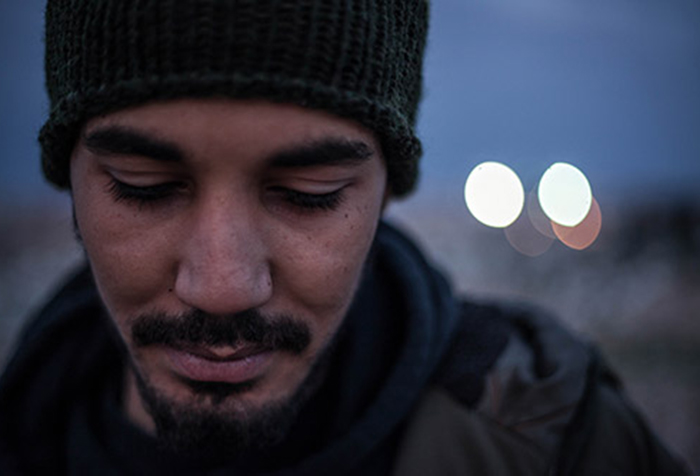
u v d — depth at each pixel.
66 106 0.74
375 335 1.08
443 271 1.39
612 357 3.86
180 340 0.77
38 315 1.31
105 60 0.71
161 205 0.75
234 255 0.71
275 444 0.90
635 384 3.52
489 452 0.98
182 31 0.68
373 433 0.97
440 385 1.05
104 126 0.71
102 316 1.23
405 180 0.95
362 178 0.79
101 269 0.79
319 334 0.82
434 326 1.07
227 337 0.76
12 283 4.38
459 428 1.00
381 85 0.78
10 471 1.17
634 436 1.06
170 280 0.77
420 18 0.89
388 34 0.79
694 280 5.00
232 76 0.67
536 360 1.07
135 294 0.78
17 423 1.21
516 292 4.78
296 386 0.84
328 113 0.72
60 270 4.66
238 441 0.82
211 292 0.72
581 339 1.14
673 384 3.50
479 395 1.03
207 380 0.79
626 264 5.36
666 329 4.19
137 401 1.05
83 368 1.19
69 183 0.92
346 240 0.79
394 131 0.78
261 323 0.77
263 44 0.70
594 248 5.70
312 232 0.77
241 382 0.80
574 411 1.00
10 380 1.20
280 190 0.75
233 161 0.70
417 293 1.08
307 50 0.72
